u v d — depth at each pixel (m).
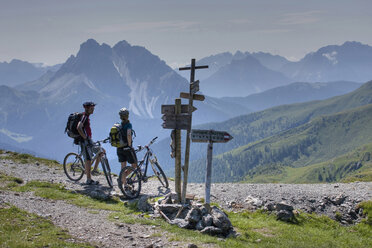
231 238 10.79
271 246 10.18
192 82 12.23
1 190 12.95
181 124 12.47
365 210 14.72
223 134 11.86
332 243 11.38
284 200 15.45
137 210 12.71
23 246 7.43
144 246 9.02
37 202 12.05
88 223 10.48
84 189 14.75
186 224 11.31
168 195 13.32
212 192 15.97
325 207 15.34
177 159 12.84
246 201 15.12
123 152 13.86
